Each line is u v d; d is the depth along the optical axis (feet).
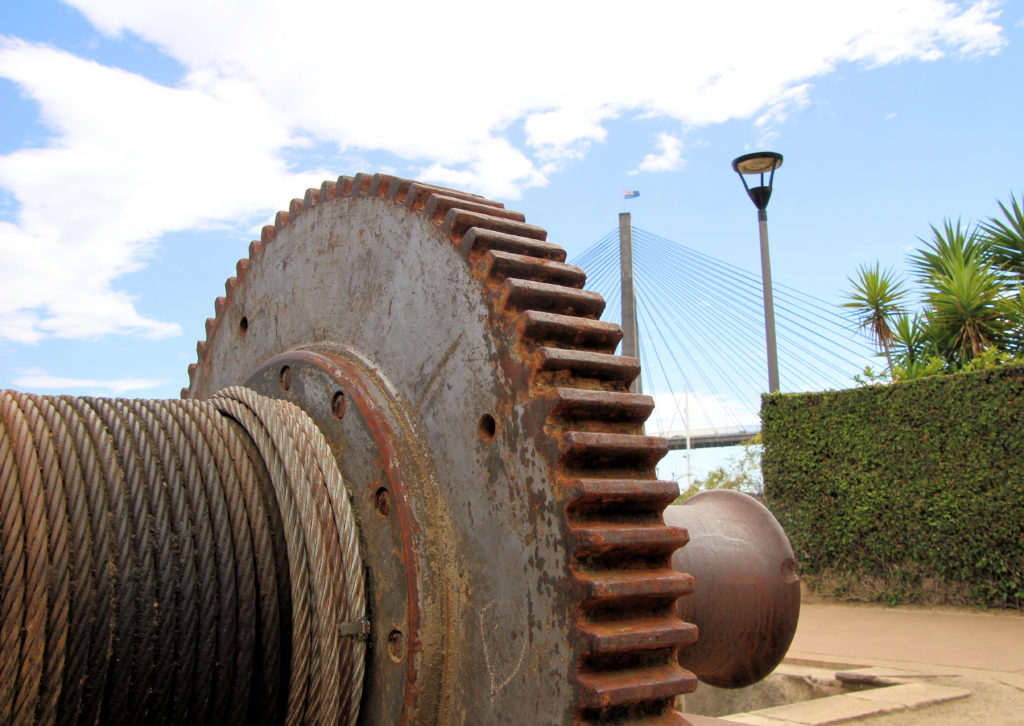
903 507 38.45
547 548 7.39
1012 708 20.76
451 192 10.14
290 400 10.69
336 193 11.31
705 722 16.28
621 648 7.01
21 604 7.54
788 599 13.33
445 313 8.96
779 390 44.45
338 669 8.39
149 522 8.48
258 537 8.88
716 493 15.46
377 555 8.79
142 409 9.62
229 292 14.05
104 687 7.98
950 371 50.49
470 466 8.32
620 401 7.90
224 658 8.42
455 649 8.18
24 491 7.93
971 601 36.06
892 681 23.67
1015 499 34.60
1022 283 51.88
